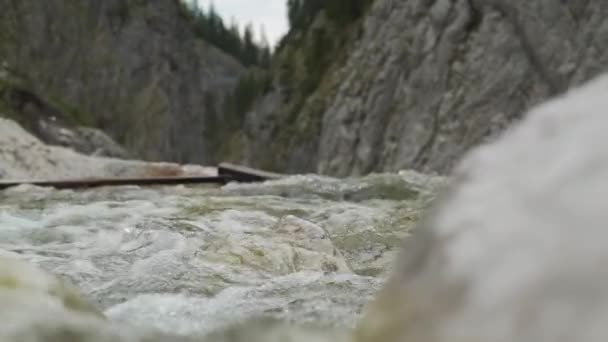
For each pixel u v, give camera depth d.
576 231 0.94
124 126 48.94
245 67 78.31
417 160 28.69
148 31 53.59
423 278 1.14
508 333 0.92
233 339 1.76
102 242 4.75
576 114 1.20
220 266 3.97
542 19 24.84
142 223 5.33
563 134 1.17
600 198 0.96
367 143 31.83
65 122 34.62
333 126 34.47
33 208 6.55
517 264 0.98
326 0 48.19
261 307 2.97
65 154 13.55
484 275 1.01
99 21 50.53
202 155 56.12
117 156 35.16
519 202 1.07
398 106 30.69
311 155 39.56
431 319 1.06
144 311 2.91
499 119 26.25
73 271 3.82
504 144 1.27
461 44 28.28
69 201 7.40
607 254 0.89
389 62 31.66
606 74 1.36
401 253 1.32
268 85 48.94
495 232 1.06
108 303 3.15
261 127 46.28
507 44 26.41
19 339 1.51
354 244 5.24
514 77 26.03
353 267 4.55
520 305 0.93
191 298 3.17
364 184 8.52
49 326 1.60
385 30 32.84
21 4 45.59
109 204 6.77
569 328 0.86
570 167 1.06
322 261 4.23
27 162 12.54
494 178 1.19
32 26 45.56
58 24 47.25
